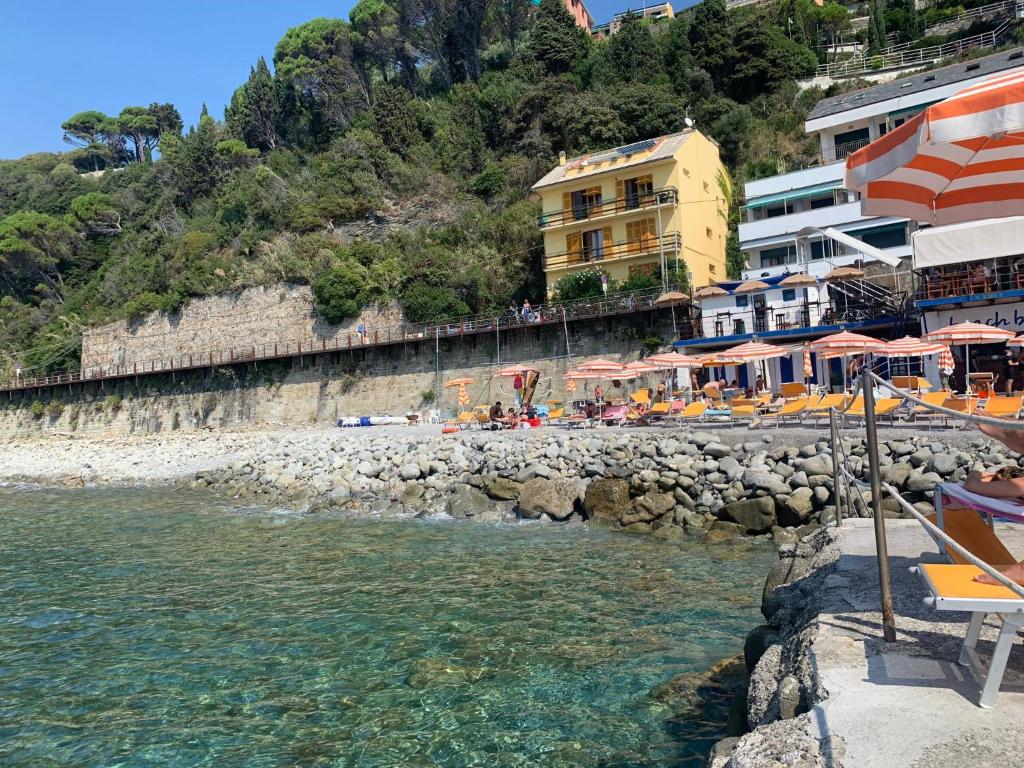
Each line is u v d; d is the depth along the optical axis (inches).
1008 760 127.2
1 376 2765.7
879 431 656.4
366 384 1829.5
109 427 2364.7
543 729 261.3
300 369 1958.7
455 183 2390.5
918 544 289.9
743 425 845.2
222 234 2679.6
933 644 184.4
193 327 2340.1
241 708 297.9
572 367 1502.2
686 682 283.1
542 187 1801.2
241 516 852.6
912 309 1111.6
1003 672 154.6
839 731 145.5
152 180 3619.6
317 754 255.4
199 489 1149.7
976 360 1014.4
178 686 325.4
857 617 209.3
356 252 2081.7
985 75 1521.9
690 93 2207.2
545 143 2253.9
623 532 623.5
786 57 2225.6
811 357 1161.4
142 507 997.8
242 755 258.8
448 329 1692.9
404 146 2635.3
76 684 334.6
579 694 287.9
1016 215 266.8
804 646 195.0
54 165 5039.4
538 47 2618.1
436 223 2201.0
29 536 789.2
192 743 270.5
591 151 2098.9
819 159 1759.4
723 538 572.1
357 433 1375.5
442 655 341.4
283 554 613.6
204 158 3292.3
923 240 1011.3
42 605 480.7
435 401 1706.4
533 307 1766.7
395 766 243.6
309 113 3265.3
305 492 934.4
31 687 333.4
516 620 387.9
